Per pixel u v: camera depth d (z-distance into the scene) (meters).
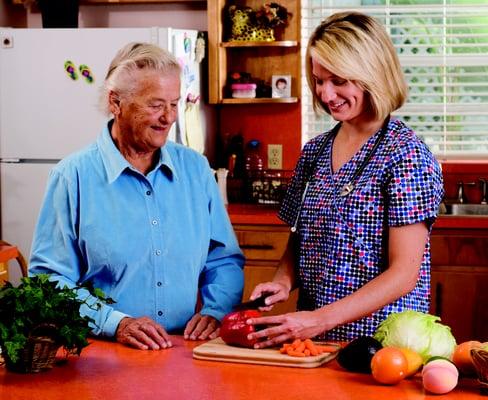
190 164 2.50
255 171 4.63
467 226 3.88
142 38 3.96
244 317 2.08
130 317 2.25
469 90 4.69
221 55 4.46
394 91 2.24
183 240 2.42
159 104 2.24
